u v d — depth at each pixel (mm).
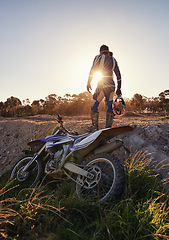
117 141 2936
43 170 3635
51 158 3398
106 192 2713
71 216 2354
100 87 4051
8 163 4648
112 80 4008
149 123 5109
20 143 5180
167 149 3879
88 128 3656
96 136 2914
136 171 3008
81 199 2543
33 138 5184
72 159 3152
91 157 2900
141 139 4285
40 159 3701
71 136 3355
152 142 4152
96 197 2625
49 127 5477
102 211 2359
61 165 3094
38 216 2291
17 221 2164
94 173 2799
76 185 2885
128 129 2805
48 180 3578
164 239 1928
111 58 4070
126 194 2518
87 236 2021
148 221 2156
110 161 2689
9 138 5484
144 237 1991
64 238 2012
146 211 2219
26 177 3648
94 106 4059
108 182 2738
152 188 2791
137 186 2760
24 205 2494
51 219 2219
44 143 3711
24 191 3193
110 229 2045
